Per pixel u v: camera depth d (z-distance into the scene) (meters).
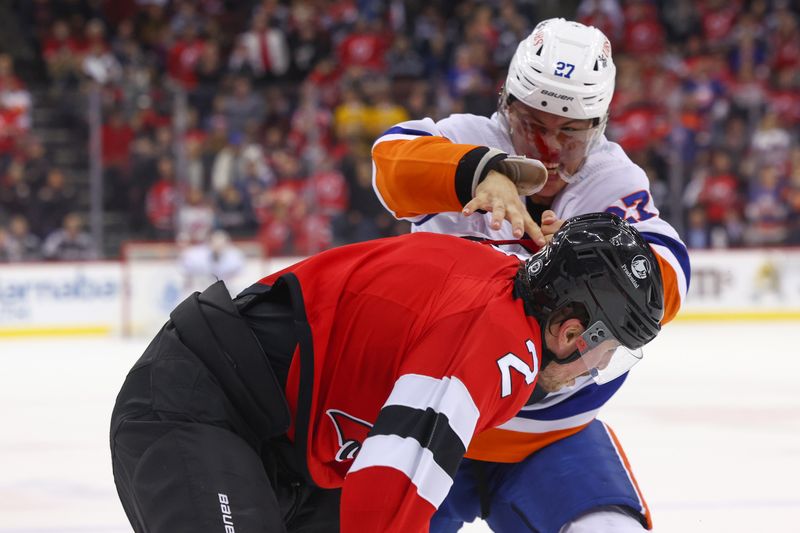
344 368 3.21
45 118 15.59
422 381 2.98
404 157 3.75
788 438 8.14
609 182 3.98
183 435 3.13
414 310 3.14
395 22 20.45
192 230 15.47
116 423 3.29
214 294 3.38
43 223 15.65
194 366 3.24
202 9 20.81
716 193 16.20
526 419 3.79
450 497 4.11
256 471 3.13
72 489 6.77
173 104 15.50
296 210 15.56
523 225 3.40
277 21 19.94
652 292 3.18
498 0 20.52
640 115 15.98
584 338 3.16
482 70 18.61
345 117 15.68
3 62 17.17
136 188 15.46
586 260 3.11
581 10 20.31
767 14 21.05
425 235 3.38
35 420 9.27
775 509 6.06
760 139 16.34
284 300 3.34
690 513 5.98
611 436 3.99
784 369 11.77
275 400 3.21
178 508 3.04
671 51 20.53
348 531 2.90
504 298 3.13
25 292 15.82
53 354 13.98
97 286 15.87
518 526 3.93
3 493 6.66
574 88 3.72
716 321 16.92
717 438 8.16
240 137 15.55
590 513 3.66
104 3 20.53
